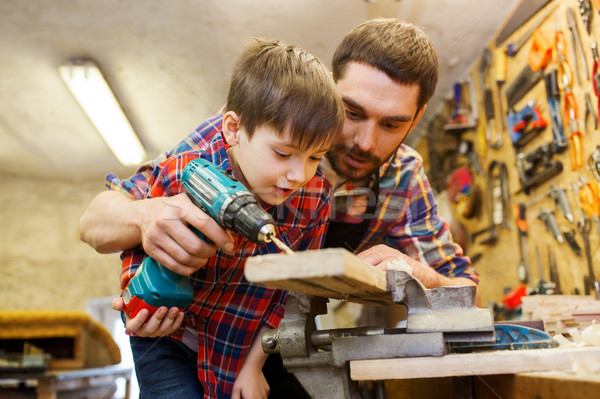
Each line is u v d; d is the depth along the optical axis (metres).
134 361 1.18
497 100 2.37
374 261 1.14
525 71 2.21
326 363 0.87
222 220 0.85
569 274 2.05
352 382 0.85
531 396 0.71
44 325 1.90
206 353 1.13
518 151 2.40
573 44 1.89
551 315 1.47
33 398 1.84
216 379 1.13
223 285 1.12
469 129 2.59
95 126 1.44
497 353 0.78
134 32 1.25
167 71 1.31
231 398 1.14
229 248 0.90
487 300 2.48
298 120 0.95
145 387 1.15
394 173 1.37
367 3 1.32
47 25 1.21
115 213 1.04
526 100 2.29
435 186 2.49
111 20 1.24
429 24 1.44
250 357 1.16
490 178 2.56
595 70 1.74
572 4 1.86
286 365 0.90
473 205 2.55
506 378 0.79
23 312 1.88
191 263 0.93
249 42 1.16
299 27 1.35
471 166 2.54
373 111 1.10
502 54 2.17
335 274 0.61
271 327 1.17
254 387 1.14
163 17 1.24
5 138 1.47
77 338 1.98
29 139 1.47
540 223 2.27
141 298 0.95
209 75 1.33
